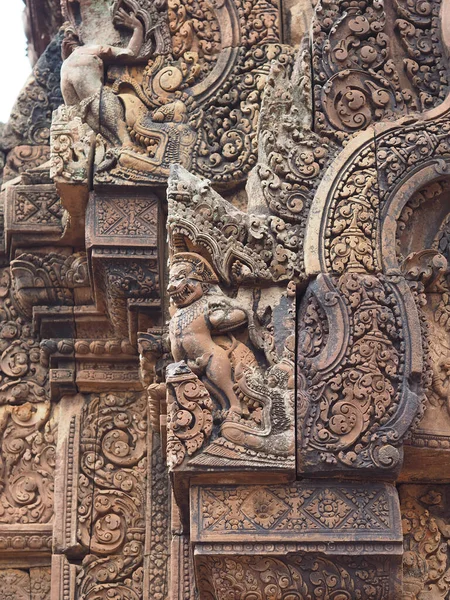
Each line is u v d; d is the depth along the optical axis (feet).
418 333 18.10
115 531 21.48
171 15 21.54
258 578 17.43
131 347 22.09
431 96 19.53
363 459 17.60
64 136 21.07
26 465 22.22
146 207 21.03
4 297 23.03
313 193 18.85
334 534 17.46
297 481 17.71
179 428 17.54
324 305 18.16
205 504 17.57
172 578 19.80
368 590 17.47
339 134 19.16
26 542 21.70
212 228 18.51
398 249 18.71
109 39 21.91
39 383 22.66
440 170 18.90
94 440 21.95
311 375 17.92
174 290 18.24
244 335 18.20
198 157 21.06
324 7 19.77
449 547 19.15
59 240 22.43
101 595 21.18
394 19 19.89
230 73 21.40
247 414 17.74
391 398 17.85
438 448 18.35
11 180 23.52
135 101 21.34
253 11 21.62
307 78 19.40
